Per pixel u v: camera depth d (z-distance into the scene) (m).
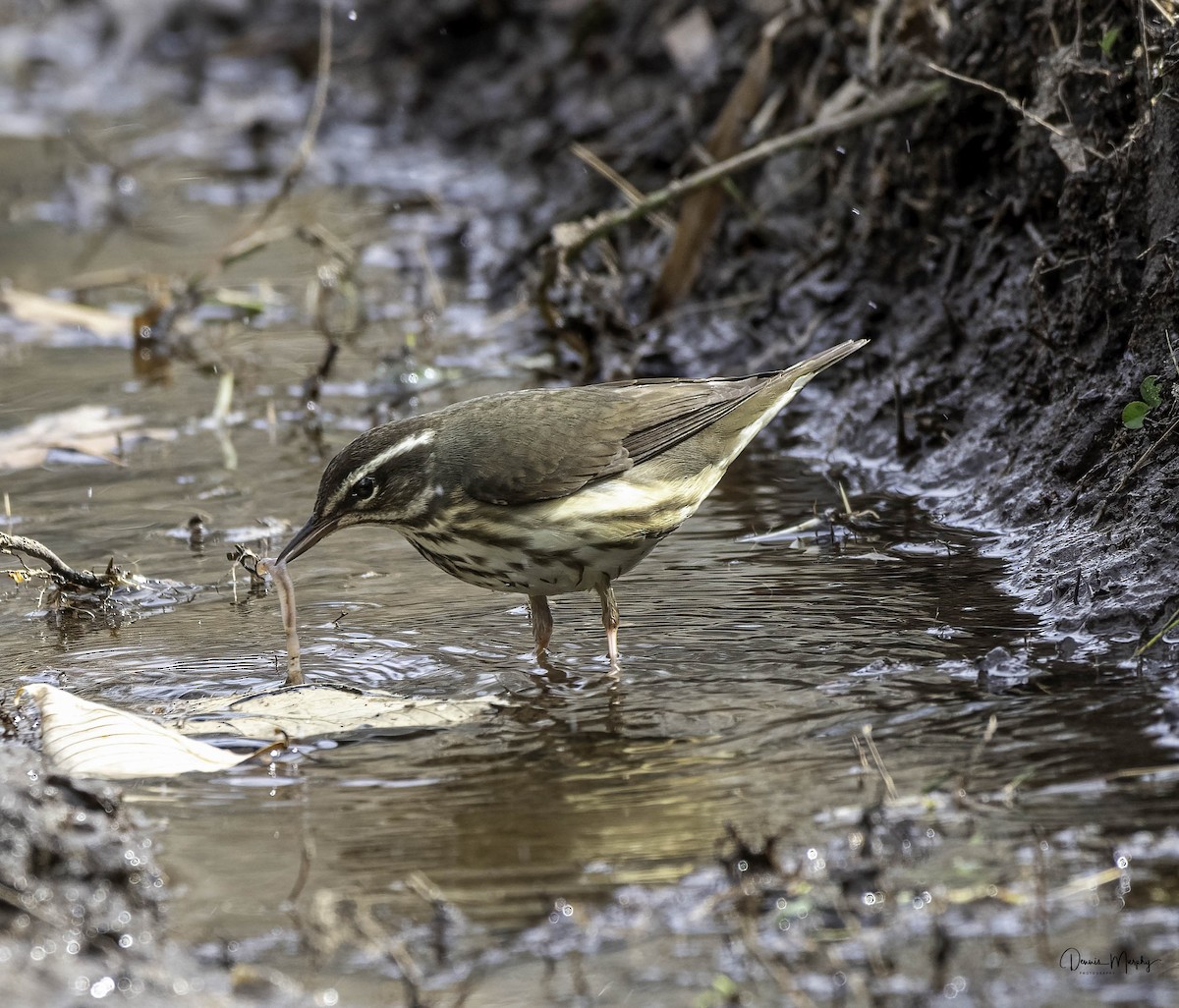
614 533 11.27
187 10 33.66
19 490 14.92
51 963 6.84
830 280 16.52
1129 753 8.51
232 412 17.06
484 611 11.84
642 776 8.69
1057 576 11.02
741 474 14.66
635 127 22.03
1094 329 12.48
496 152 25.08
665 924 7.11
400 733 9.54
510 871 7.64
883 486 13.86
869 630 10.75
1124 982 6.50
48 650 11.19
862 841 7.62
